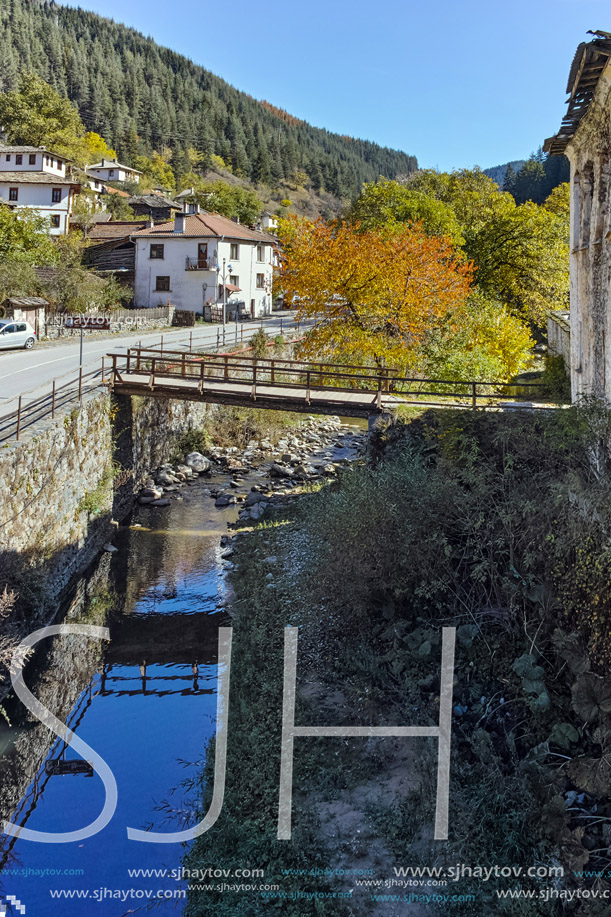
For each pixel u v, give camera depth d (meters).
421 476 11.72
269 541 16.73
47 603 14.07
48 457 14.84
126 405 20.50
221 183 116.56
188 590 15.29
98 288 42.31
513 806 7.58
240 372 27.98
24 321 30.78
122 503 19.84
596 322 13.42
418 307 22.59
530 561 9.42
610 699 7.60
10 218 40.31
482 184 57.28
